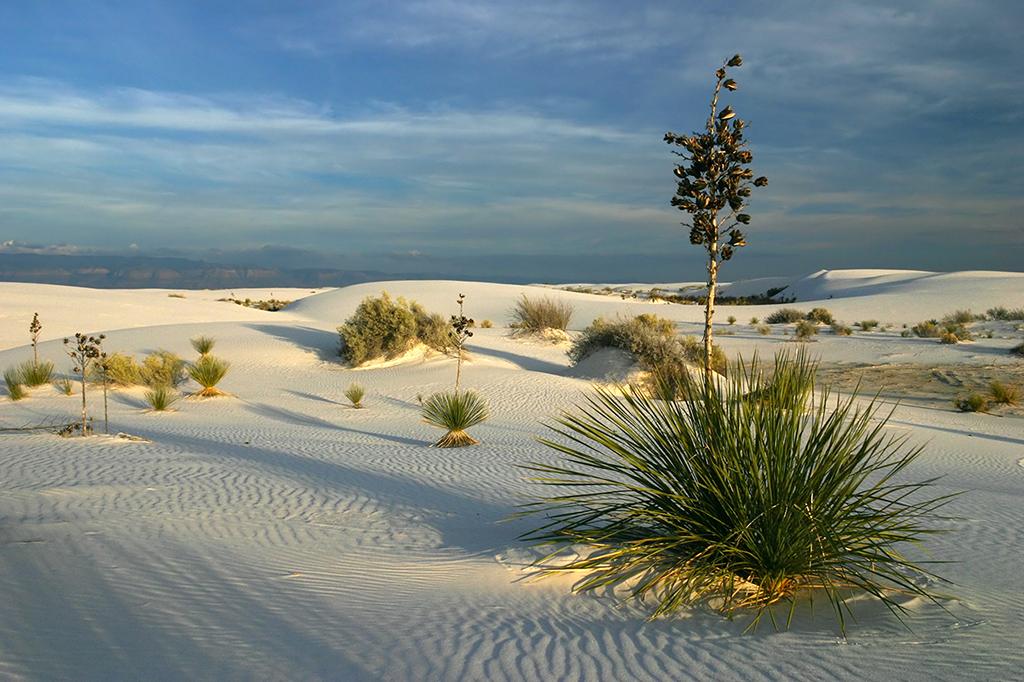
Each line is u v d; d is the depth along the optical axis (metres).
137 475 9.59
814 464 5.02
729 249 10.95
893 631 4.14
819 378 27.72
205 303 54.50
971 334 41.16
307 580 5.28
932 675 3.48
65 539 6.14
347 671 3.64
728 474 4.87
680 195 11.12
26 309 41.16
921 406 21.92
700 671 3.61
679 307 66.38
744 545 4.85
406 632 4.21
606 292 111.12
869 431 15.05
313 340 31.00
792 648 3.89
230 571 5.45
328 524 7.11
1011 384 24.91
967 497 9.33
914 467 12.23
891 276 109.94
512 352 29.77
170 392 20.25
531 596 4.84
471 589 5.04
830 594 4.78
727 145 10.76
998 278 85.00
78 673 3.56
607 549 5.43
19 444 12.21
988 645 3.88
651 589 4.86
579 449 12.60
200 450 12.05
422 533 6.78
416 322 27.48
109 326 38.94
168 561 5.64
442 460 11.52
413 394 20.73
